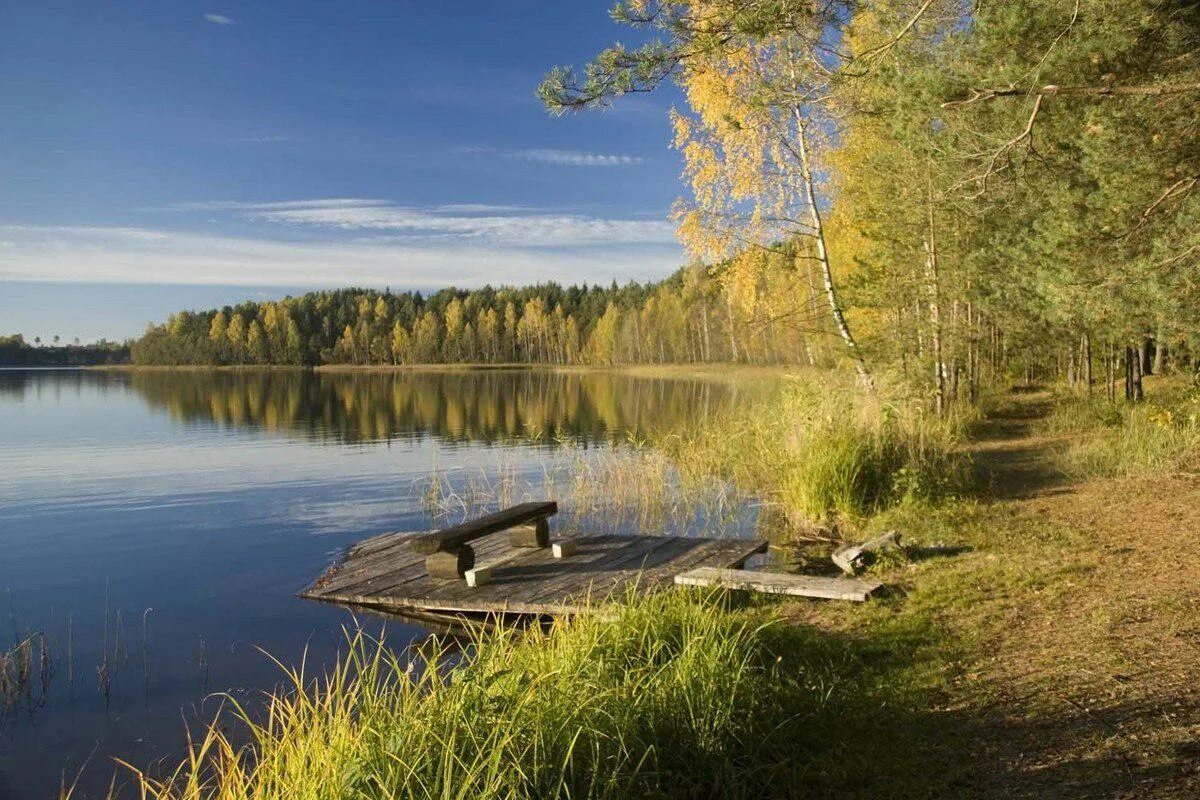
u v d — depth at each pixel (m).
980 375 22.30
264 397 45.41
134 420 30.67
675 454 16.45
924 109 7.72
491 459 18.59
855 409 11.58
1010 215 9.27
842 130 15.84
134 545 10.82
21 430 26.67
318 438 23.83
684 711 4.02
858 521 9.58
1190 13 6.89
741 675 4.34
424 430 25.89
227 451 20.89
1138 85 7.22
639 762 3.51
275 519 12.45
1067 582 6.25
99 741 5.18
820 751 3.96
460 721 3.45
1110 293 7.66
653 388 45.53
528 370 93.56
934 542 7.95
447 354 111.75
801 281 19.72
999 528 8.27
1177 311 7.50
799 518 10.23
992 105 7.69
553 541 9.22
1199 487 9.15
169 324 123.44
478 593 7.48
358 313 123.38
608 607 5.56
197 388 56.47
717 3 5.77
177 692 5.92
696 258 17.08
